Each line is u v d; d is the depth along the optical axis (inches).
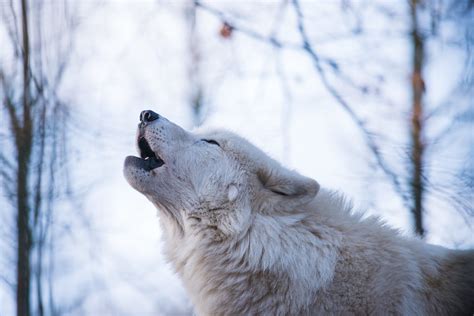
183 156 284.7
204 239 278.4
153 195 287.0
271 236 268.5
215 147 285.9
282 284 264.5
